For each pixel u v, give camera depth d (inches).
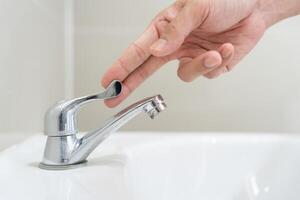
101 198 18.2
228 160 31.2
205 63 23.8
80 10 38.9
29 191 18.5
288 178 31.2
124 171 22.0
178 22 22.3
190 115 39.0
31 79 28.3
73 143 22.6
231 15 26.3
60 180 20.1
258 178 31.1
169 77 38.9
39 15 30.1
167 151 29.8
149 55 25.3
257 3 28.2
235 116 39.1
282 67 38.8
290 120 39.0
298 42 38.6
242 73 38.9
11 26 24.8
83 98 22.7
